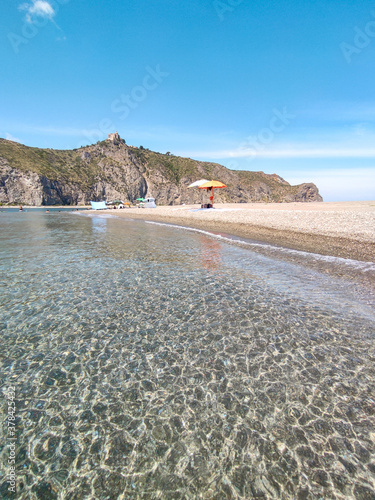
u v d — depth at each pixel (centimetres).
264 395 340
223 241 1535
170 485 235
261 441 276
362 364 399
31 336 489
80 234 1956
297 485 232
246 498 223
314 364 401
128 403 331
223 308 608
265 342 464
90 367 402
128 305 629
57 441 280
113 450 269
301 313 580
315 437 279
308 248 1250
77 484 238
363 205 2912
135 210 5053
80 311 596
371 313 579
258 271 918
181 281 812
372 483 233
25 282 800
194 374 384
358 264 970
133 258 1130
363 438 277
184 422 302
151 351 442
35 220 3497
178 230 2111
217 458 260
